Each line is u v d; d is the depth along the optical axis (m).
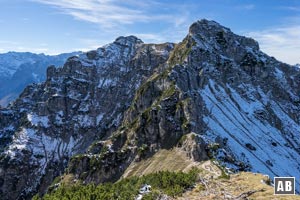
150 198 60.94
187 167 167.12
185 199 59.94
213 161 160.00
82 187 76.50
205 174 78.75
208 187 65.81
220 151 174.75
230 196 59.03
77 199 65.06
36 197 75.88
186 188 66.94
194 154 174.00
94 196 65.06
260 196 58.03
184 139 189.75
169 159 183.75
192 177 71.69
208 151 174.00
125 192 65.62
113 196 64.44
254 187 63.25
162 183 70.25
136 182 78.88
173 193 63.12
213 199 58.16
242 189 62.84
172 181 69.50
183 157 179.62
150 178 75.50
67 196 68.50
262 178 71.00
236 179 71.12
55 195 72.00
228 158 173.12
